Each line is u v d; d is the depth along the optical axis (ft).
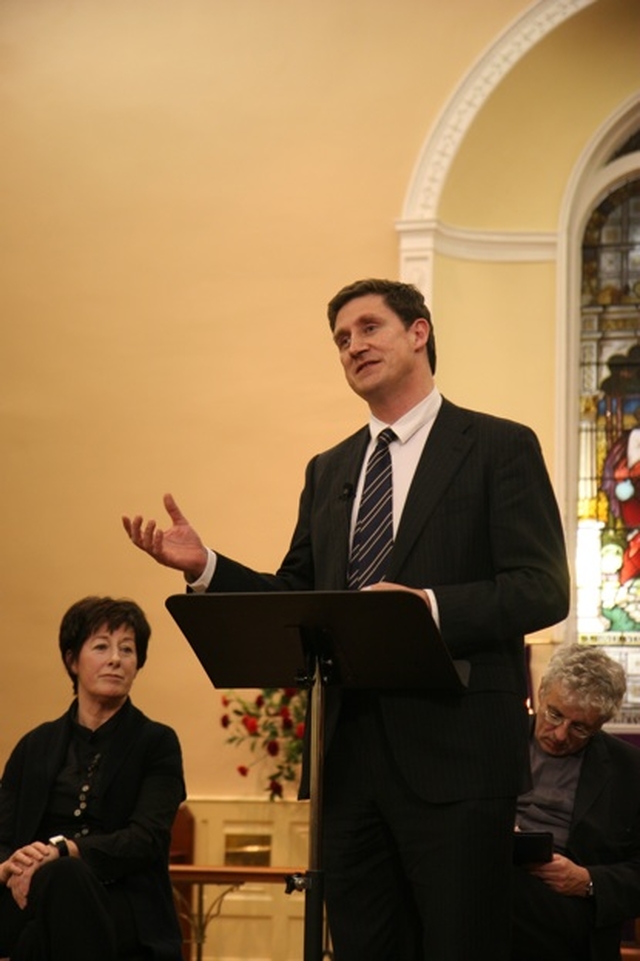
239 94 35.60
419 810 13.42
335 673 13.23
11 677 34.35
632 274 36.47
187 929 31.63
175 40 36.06
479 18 34.91
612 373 36.19
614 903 16.98
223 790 32.78
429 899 13.28
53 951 16.31
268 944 31.73
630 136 36.24
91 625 18.35
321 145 35.09
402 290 14.49
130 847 17.11
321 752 13.03
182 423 34.73
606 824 18.02
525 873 16.90
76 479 34.91
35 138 36.27
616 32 34.42
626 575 35.09
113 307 35.40
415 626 12.40
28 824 17.83
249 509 34.17
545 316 35.35
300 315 34.63
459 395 34.73
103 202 35.78
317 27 35.50
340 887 13.88
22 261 35.88
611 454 35.78
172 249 35.35
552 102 35.35
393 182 34.68
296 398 34.35
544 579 13.41
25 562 34.78
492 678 13.50
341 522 14.37
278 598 12.62
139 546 14.01
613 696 18.22
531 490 13.82
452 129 34.45
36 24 36.70
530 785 13.56
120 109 36.06
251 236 35.09
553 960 16.89
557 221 35.68
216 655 13.51
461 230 35.14
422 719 13.38
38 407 35.29
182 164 35.60
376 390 14.32
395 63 35.06
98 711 18.34
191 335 35.01
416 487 13.96
